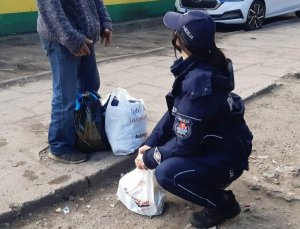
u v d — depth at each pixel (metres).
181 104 2.67
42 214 3.18
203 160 2.79
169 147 2.83
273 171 3.77
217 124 2.77
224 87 2.67
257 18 10.77
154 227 3.07
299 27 11.27
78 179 3.45
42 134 4.31
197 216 3.05
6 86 5.89
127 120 3.77
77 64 3.58
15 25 9.39
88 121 3.73
